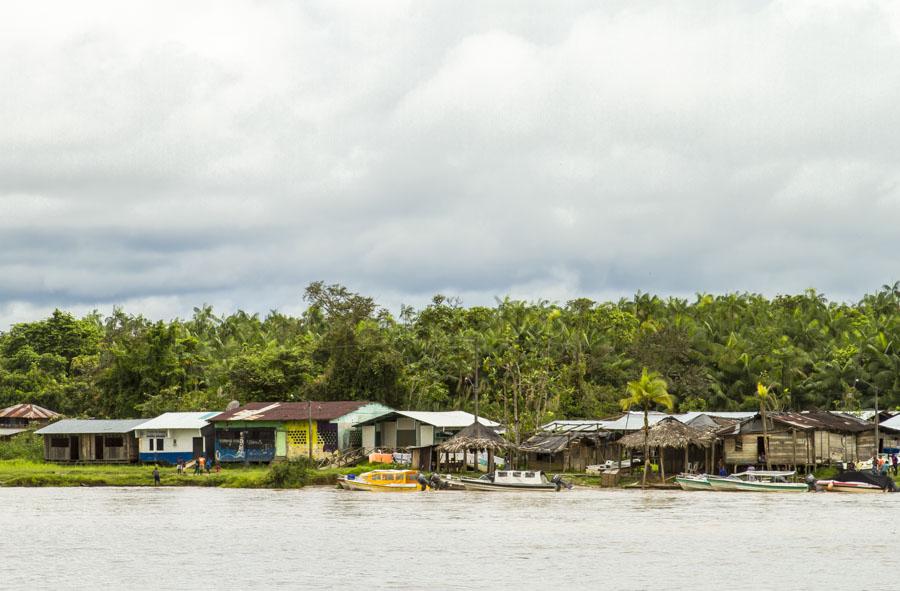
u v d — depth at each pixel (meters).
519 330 147.62
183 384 133.62
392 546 58.16
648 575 49.97
